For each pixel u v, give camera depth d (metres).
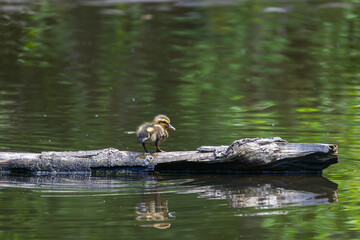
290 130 14.26
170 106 17.11
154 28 27.61
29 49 24.44
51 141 13.13
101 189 10.17
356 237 8.01
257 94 18.78
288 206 9.24
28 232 8.12
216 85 19.98
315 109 16.77
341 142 13.12
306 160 10.94
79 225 8.38
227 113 16.25
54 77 20.91
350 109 16.69
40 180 10.79
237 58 23.64
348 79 20.83
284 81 20.61
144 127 11.47
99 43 25.44
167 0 32.06
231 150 10.92
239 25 27.95
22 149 12.41
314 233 8.15
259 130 14.24
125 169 11.23
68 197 9.67
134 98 18.09
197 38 26.41
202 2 31.92
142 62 23.02
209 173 11.27
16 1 30.78
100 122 15.12
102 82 20.28
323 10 30.12
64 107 16.89
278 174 11.16
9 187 10.28
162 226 8.31
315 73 21.67
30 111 16.38
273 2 32.16
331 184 10.43
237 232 8.14
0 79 20.48
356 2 31.86
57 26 27.50
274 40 25.94
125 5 31.22
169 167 11.26
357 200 9.50
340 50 24.56
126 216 8.76
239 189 10.20
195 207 9.18
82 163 11.20
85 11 30.11
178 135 13.77
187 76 21.20
